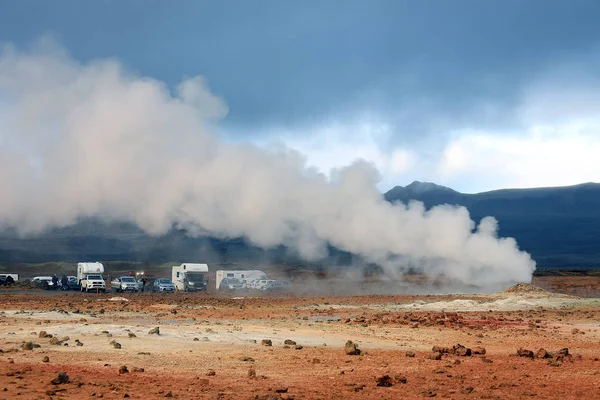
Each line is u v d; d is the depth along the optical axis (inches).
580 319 4274.1
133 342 2461.9
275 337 2824.8
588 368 2124.8
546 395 1642.5
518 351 2405.3
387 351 2491.4
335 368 2038.6
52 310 4175.7
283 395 1544.0
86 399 1453.0
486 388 1728.6
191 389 1617.9
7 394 1464.1
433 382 1803.6
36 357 2075.5
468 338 3031.5
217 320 3750.0
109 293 7864.2
